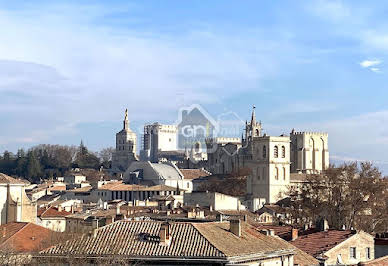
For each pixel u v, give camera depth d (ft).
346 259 370.73
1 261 291.58
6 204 535.60
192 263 269.23
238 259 272.10
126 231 293.84
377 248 329.52
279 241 326.65
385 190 648.38
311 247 373.40
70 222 566.77
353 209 634.84
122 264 268.62
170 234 285.84
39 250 296.92
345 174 655.35
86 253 275.80
